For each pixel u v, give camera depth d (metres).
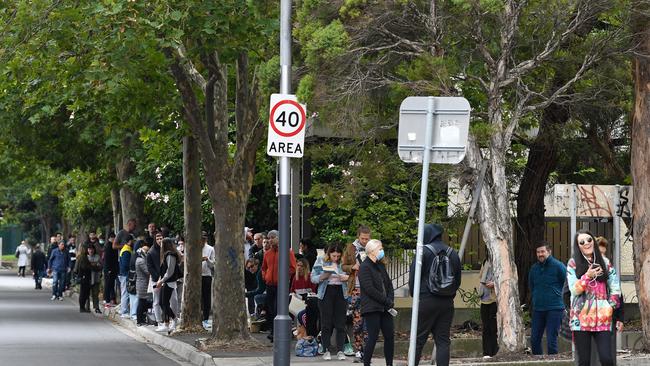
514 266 31.52
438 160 21.91
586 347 24.61
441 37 31.03
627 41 31.56
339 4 31.34
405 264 43.19
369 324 28.86
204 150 39.25
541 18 31.17
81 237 99.12
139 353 39.44
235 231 39.66
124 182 62.22
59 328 51.78
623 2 30.45
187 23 35.12
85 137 53.41
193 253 46.47
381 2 30.62
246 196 40.09
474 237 44.22
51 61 37.72
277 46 35.34
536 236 42.56
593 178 44.91
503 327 31.34
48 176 91.38
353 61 31.22
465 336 41.19
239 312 39.47
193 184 46.69
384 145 35.47
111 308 62.50
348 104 31.31
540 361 28.47
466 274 43.72
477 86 34.53
